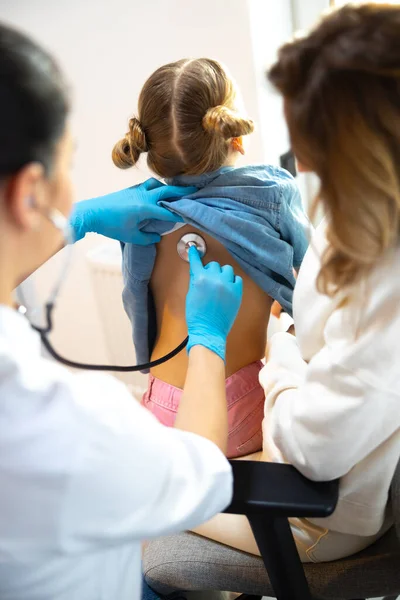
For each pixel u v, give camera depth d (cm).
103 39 161
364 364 74
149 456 64
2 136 54
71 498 59
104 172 183
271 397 95
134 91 165
